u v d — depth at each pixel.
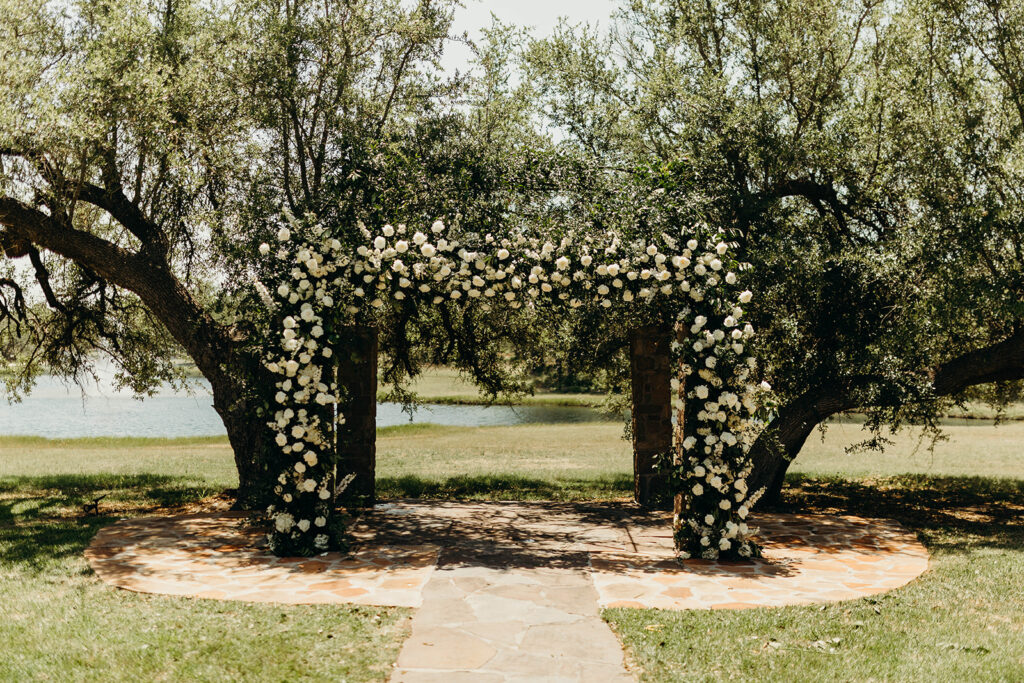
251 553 7.41
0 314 13.63
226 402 10.41
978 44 10.30
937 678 4.49
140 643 4.82
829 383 11.09
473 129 11.07
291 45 10.41
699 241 7.76
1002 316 9.64
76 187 9.37
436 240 8.20
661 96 11.69
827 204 12.08
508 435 24.78
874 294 10.57
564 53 12.87
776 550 7.91
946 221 9.71
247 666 4.52
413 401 13.57
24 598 5.75
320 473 7.48
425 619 5.39
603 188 8.70
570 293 8.12
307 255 7.30
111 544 7.74
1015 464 17.56
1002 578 6.74
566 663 4.64
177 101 9.85
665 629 5.23
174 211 11.26
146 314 14.48
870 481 14.86
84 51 10.16
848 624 5.42
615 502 11.14
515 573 6.68
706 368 7.41
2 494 12.34
